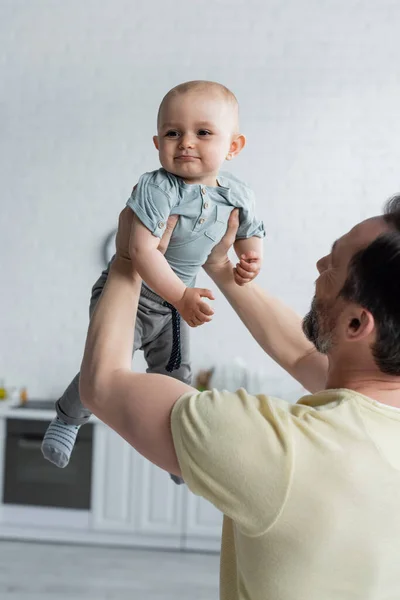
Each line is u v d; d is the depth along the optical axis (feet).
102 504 14.02
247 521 2.89
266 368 15.08
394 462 2.95
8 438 14.10
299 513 2.84
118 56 15.33
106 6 15.30
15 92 15.51
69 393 4.58
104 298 3.63
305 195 15.07
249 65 15.11
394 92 14.90
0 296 15.60
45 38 15.42
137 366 15.03
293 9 15.02
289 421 2.94
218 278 4.42
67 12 15.37
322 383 4.16
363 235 3.20
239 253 4.54
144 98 15.31
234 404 3.01
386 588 3.00
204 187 4.11
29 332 15.56
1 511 14.21
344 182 15.01
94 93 15.38
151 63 15.28
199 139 4.07
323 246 15.03
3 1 15.43
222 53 15.15
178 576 12.78
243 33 15.11
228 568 3.27
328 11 14.97
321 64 15.01
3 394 14.98
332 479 2.85
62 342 15.51
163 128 4.14
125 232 3.92
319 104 15.03
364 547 2.89
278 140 15.08
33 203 15.52
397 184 14.92
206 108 4.08
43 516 14.15
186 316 3.80
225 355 15.14
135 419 3.14
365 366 3.19
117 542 14.17
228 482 2.87
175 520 13.97
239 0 15.07
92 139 15.42
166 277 3.79
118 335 3.46
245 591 3.08
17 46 15.47
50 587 12.09
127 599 11.72
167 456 3.07
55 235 15.48
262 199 15.14
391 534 2.93
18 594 11.73
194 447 2.92
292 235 15.08
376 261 3.02
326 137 15.03
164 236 4.05
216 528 13.92
